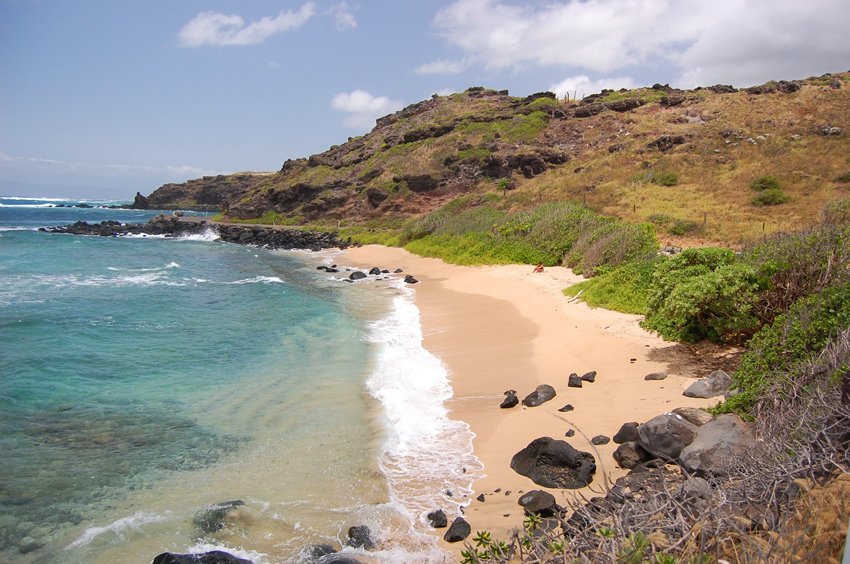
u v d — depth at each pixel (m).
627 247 19.11
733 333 10.43
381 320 16.61
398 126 76.69
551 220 26.56
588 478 6.34
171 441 8.41
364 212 55.81
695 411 6.92
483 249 28.05
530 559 3.83
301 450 8.01
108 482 7.21
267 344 13.90
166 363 12.32
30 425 9.00
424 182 54.31
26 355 12.86
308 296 21.36
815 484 3.89
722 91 59.94
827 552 3.16
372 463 7.50
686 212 33.72
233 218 68.25
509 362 11.30
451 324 15.46
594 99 65.12
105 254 38.03
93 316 17.23
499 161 53.41
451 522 6.02
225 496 6.82
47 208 138.25
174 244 49.19
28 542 5.98
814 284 9.59
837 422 4.30
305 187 64.12
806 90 53.16
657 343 11.09
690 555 3.34
